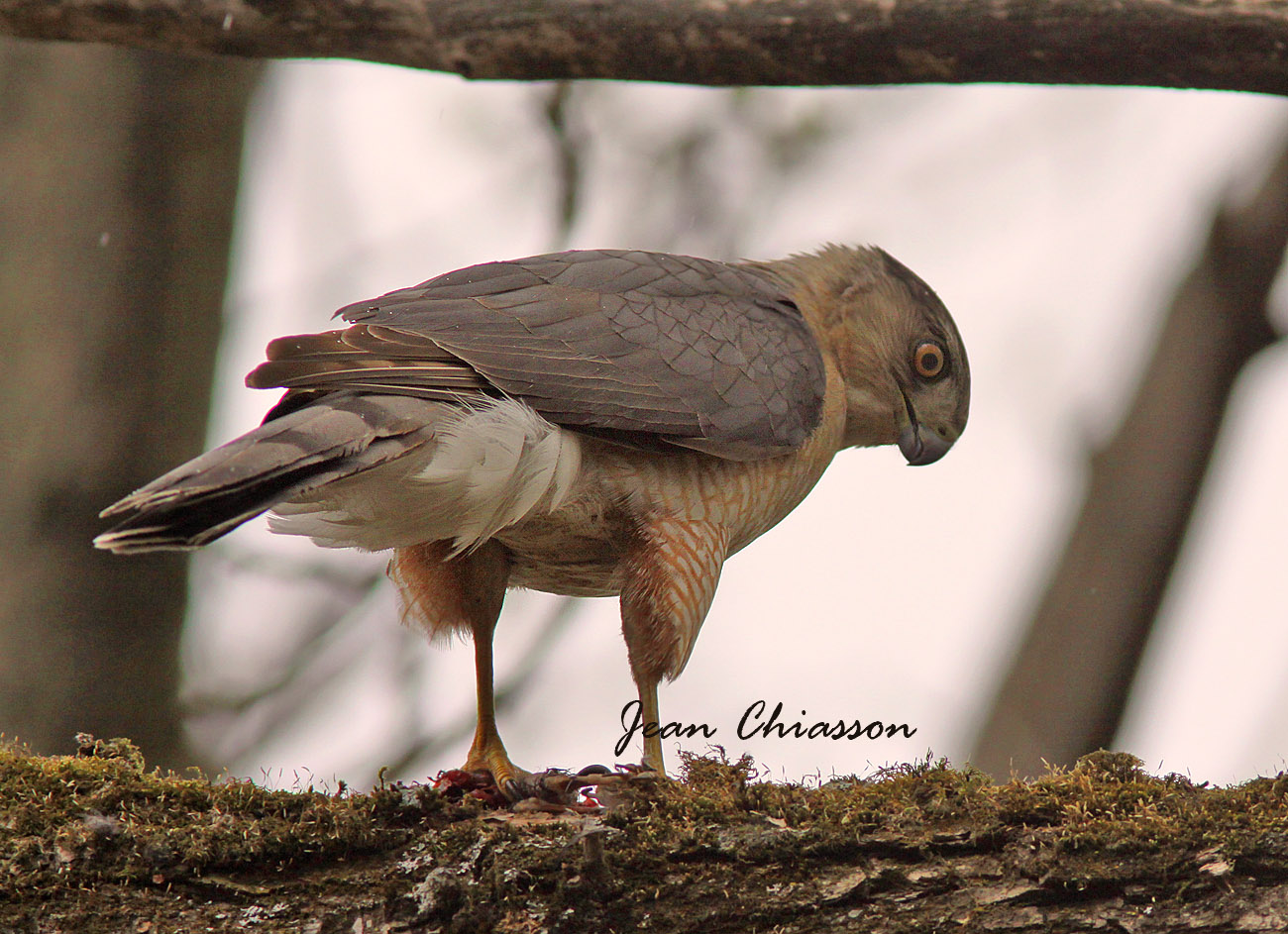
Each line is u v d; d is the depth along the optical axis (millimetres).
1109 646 17625
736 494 10234
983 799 7402
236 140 16156
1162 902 6953
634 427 9516
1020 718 17719
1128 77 9102
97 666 15469
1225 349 17531
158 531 7312
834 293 12586
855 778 7863
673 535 9836
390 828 7414
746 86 9703
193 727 16906
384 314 9266
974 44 9070
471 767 9539
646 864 7234
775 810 7535
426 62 9773
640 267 10523
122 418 15641
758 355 10414
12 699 15273
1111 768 7684
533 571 10492
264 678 17219
